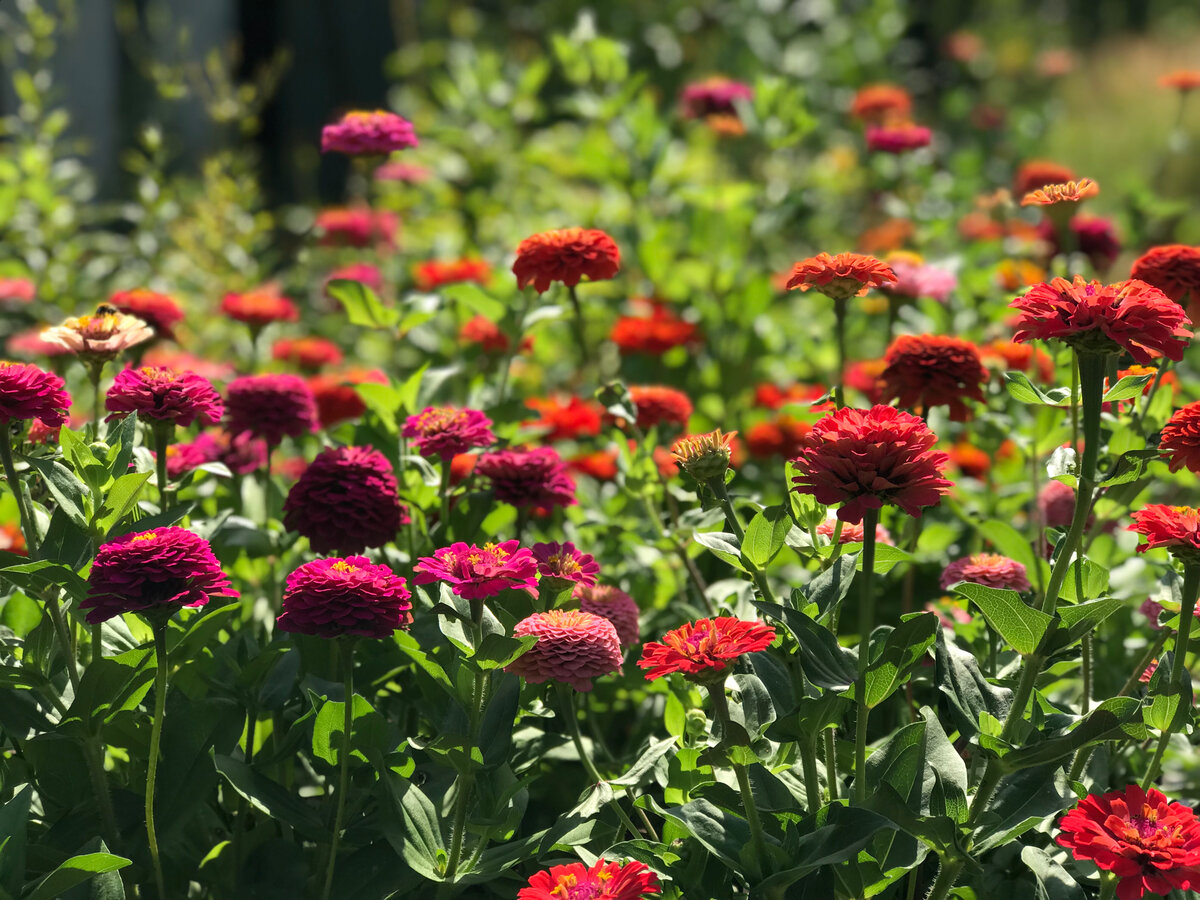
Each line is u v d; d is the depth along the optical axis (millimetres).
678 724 2299
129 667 2018
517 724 2365
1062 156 9562
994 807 1871
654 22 9758
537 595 2107
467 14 9219
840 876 1857
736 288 4941
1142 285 1736
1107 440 2812
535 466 2664
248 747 2258
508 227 5984
